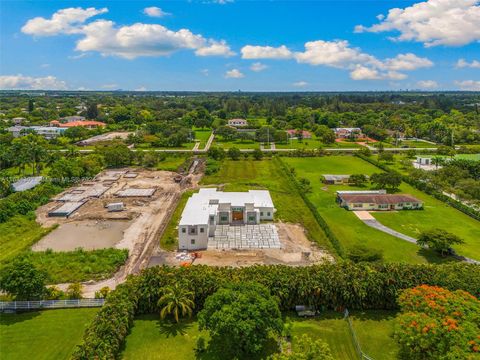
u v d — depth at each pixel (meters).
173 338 40.69
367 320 44.16
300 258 60.88
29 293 45.72
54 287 48.88
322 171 124.69
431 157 133.00
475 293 43.03
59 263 57.50
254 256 61.53
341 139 198.75
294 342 40.31
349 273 45.94
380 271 46.69
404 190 101.56
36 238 67.38
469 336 32.66
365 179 107.44
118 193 97.44
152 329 42.09
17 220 74.50
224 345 39.03
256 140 188.88
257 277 45.31
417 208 85.81
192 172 123.12
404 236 69.69
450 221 77.69
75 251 61.44
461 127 199.38
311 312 44.81
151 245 65.69
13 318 44.31
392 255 61.44
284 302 44.97
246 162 141.00
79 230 72.69
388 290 44.94
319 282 45.03
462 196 91.25
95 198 93.75
